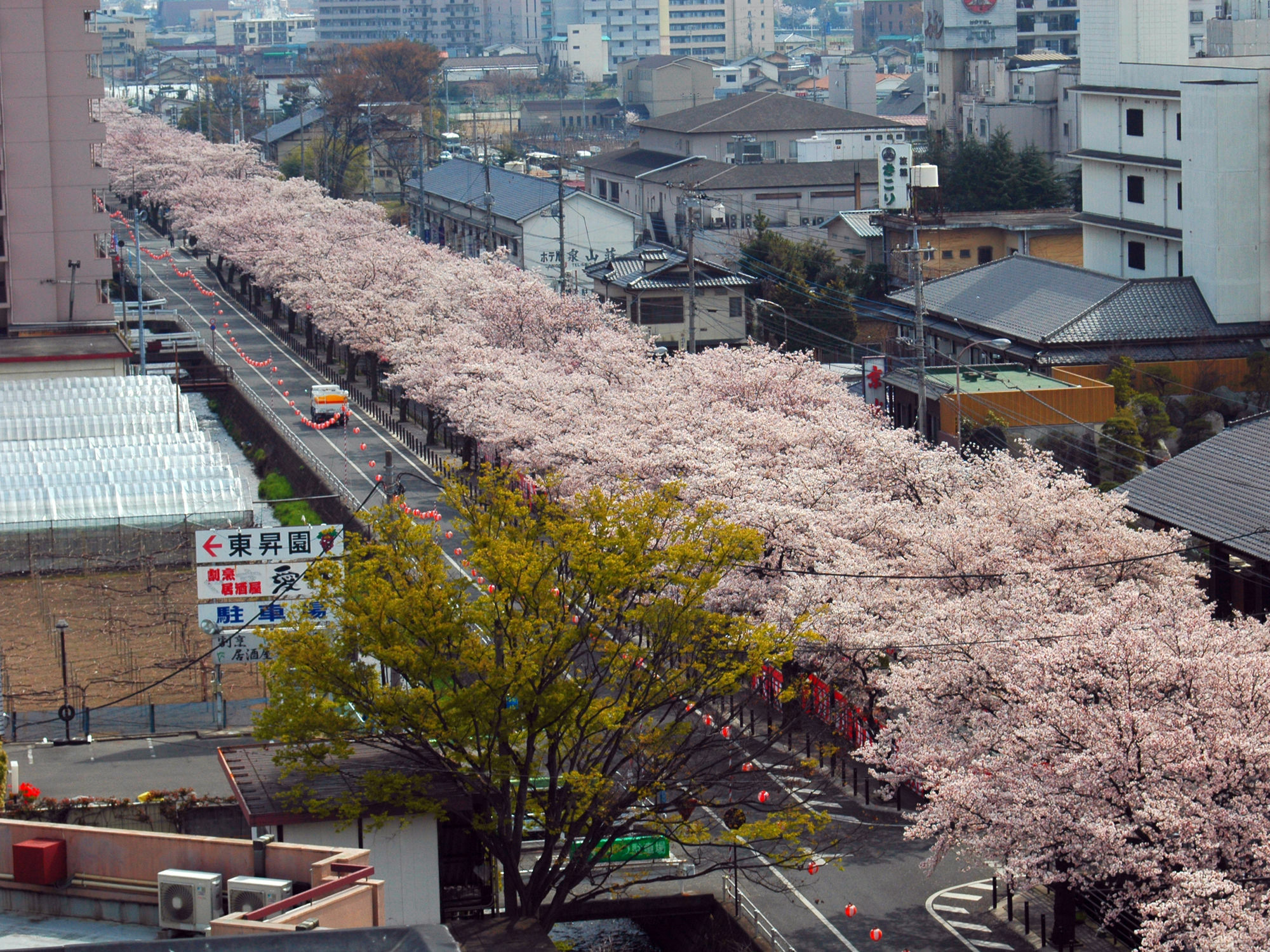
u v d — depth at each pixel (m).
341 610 35.28
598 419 70.00
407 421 97.25
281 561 48.97
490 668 33.25
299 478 84.12
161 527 68.25
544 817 36.91
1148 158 92.44
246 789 34.22
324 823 33.19
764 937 35.75
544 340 92.44
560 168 101.06
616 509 37.00
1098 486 65.06
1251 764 31.03
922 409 59.22
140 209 188.50
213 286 149.62
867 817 42.62
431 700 33.44
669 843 39.88
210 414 110.44
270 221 138.88
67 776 44.53
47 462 76.31
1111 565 44.56
